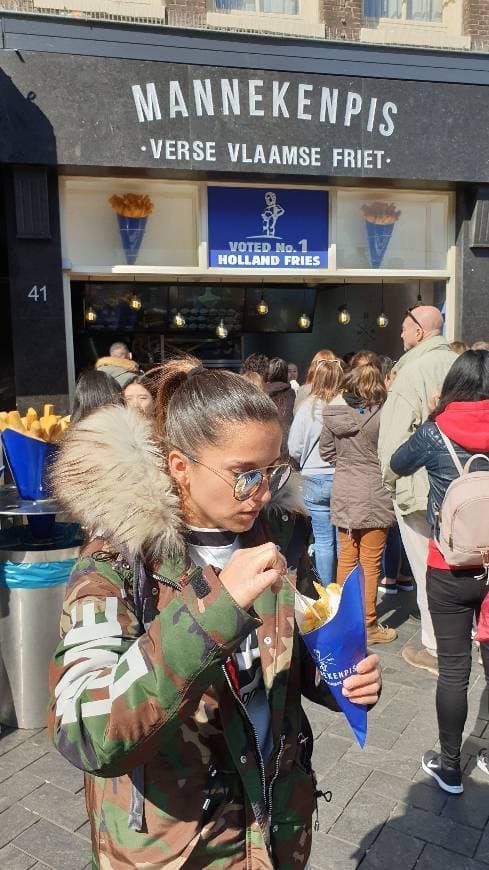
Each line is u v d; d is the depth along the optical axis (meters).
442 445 2.81
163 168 6.47
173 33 6.27
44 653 3.23
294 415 4.88
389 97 6.88
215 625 0.91
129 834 1.15
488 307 7.72
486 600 2.59
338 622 1.24
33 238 6.43
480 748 3.08
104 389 3.27
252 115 6.58
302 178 6.99
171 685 0.91
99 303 8.07
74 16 6.05
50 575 3.19
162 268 7.04
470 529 2.52
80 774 2.92
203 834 1.16
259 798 1.19
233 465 1.13
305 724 1.41
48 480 1.25
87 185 6.83
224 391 1.16
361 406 4.21
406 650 3.99
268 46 6.50
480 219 7.46
